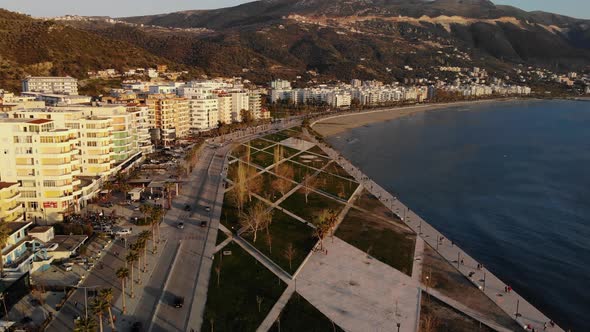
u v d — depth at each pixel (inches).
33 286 4626.0
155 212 6195.9
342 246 6220.5
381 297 4886.8
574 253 6668.3
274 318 4387.3
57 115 7677.2
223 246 5969.5
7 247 4837.6
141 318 4224.9
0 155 6373.0
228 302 4621.1
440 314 4621.1
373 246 6274.6
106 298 3671.3
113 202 7564.0
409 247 6338.6
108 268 5187.0
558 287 5664.4
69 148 6688.0
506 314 4707.2
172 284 4904.0
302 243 6186.0
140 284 4857.3
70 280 4830.2
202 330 4119.1
